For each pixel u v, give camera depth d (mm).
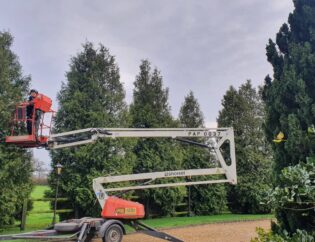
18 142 9055
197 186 20250
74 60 17266
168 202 18328
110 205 9375
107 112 16906
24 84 14578
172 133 9570
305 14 6918
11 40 14500
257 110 24422
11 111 12688
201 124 24562
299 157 6258
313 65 6496
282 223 6426
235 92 23547
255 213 20859
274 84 7168
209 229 13859
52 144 9359
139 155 18266
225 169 9617
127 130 9484
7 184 12805
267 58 7621
